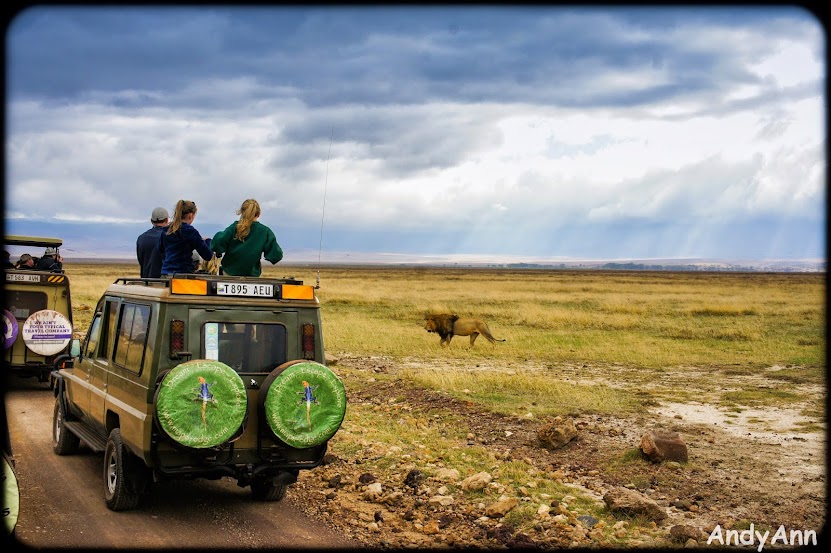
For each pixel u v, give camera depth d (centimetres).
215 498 689
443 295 4634
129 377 623
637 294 5084
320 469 796
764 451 888
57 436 832
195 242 769
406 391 1295
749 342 2094
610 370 1602
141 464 621
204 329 604
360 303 3628
